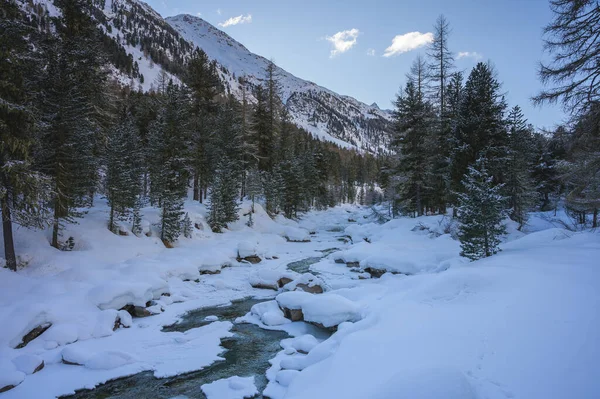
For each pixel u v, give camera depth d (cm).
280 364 939
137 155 3488
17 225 1820
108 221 2389
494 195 1527
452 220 2620
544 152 3600
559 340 607
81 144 1939
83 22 2214
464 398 455
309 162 6247
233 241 3045
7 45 1423
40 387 845
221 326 1314
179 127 3084
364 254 2345
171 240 2678
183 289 1786
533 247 1514
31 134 1542
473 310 850
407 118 3388
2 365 893
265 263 2614
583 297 763
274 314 1352
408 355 674
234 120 4341
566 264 1060
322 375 728
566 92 1359
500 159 2531
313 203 7775
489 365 581
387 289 1389
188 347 1114
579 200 1698
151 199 3288
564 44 1346
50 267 1631
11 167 1392
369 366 676
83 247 1998
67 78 1870
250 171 4416
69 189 1928
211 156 3988
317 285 1680
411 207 3603
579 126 1391
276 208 4850
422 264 1908
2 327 1020
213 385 858
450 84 3147
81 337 1137
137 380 902
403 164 3419
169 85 3222
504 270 1081
